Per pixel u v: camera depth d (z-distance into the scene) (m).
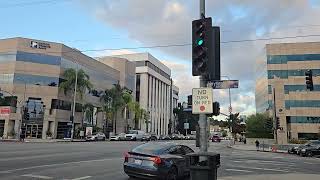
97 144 42.00
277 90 69.56
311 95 91.38
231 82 15.49
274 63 95.19
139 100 112.62
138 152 13.92
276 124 55.06
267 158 30.44
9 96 63.69
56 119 66.75
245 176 16.03
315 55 92.94
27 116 62.56
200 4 11.68
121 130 90.88
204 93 10.35
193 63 10.12
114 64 96.00
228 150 45.47
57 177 13.41
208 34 10.03
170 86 145.12
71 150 27.78
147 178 13.60
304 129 90.31
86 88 72.56
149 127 114.62
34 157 20.11
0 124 63.06
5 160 17.72
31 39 66.25
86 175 14.45
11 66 64.56
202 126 10.32
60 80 68.25
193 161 9.58
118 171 16.28
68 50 71.25
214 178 9.49
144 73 113.50
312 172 19.20
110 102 81.44
